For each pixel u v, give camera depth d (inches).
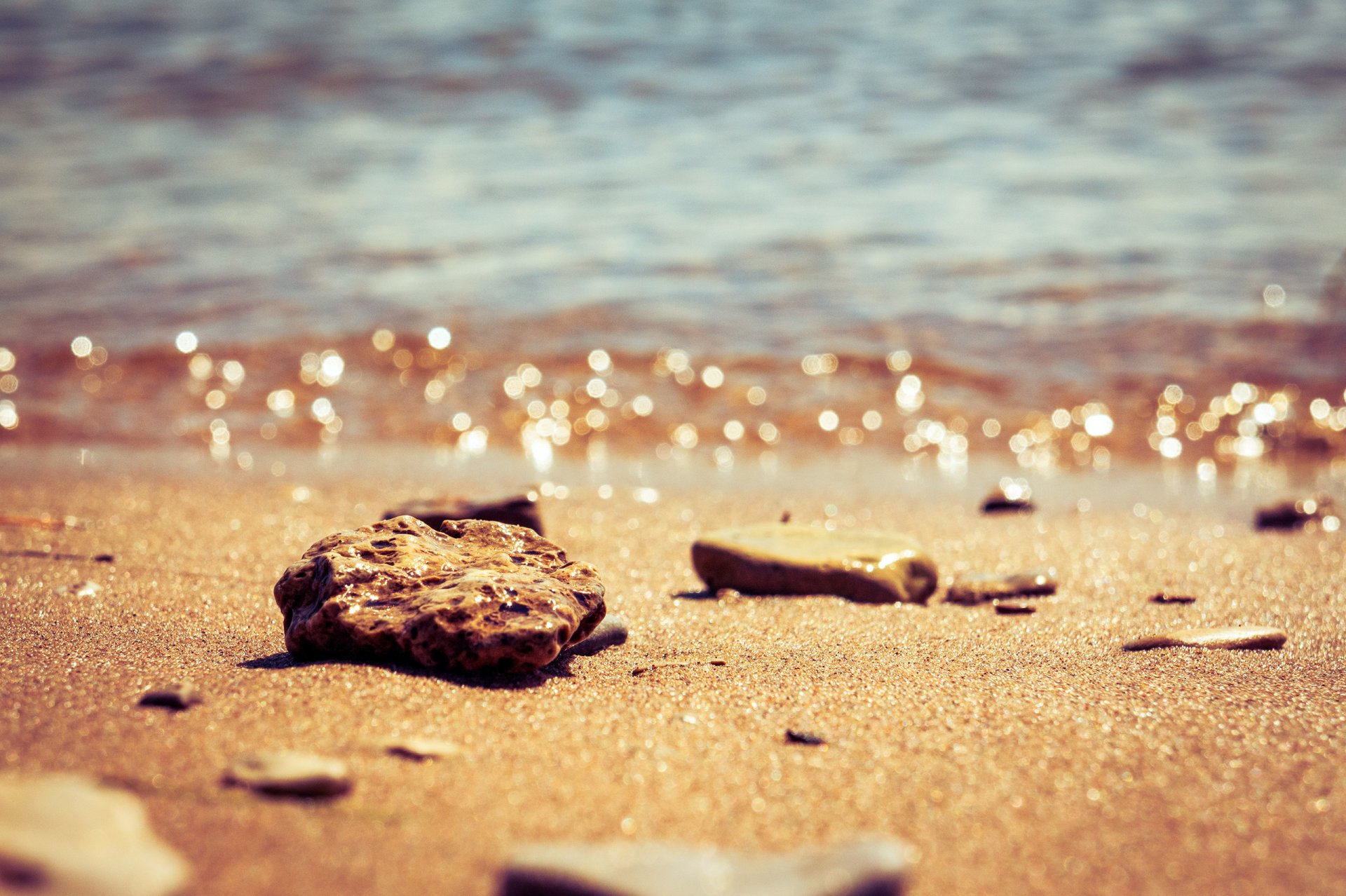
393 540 28.0
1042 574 32.1
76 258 62.6
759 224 66.5
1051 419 45.2
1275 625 30.2
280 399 47.4
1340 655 28.8
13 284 59.0
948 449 42.9
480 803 23.7
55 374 49.2
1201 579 32.9
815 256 61.9
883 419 45.5
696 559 31.9
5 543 33.2
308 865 22.7
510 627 26.5
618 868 21.6
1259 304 54.6
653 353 51.3
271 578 31.5
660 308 56.1
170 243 64.7
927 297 56.9
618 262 61.6
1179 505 38.5
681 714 25.9
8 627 28.2
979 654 28.5
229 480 39.3
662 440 43.9
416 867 22.7
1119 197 68.9
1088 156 75.7
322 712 25.3
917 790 24.3
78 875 21.2
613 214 68.6
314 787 23.6
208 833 23.0
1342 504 38.5
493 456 42.3
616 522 36.3
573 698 26.3
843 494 39.3
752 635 29.2
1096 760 25.0
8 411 45.3
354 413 46.1
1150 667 28.0
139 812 22.7
